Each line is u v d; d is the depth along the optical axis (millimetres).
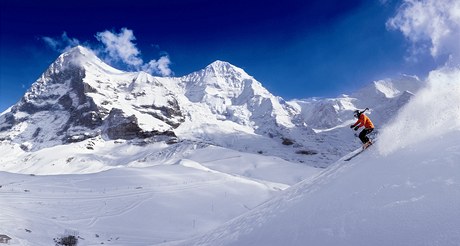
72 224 42438
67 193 61719
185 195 69812
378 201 8969
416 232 7230
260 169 159250
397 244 7273
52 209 48250
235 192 78188
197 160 186500
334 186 11477
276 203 14469
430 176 8555
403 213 7957
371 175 10469
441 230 6891
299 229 10258
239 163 169875
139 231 47031
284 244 10062
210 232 17953
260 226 12578
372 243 7746
